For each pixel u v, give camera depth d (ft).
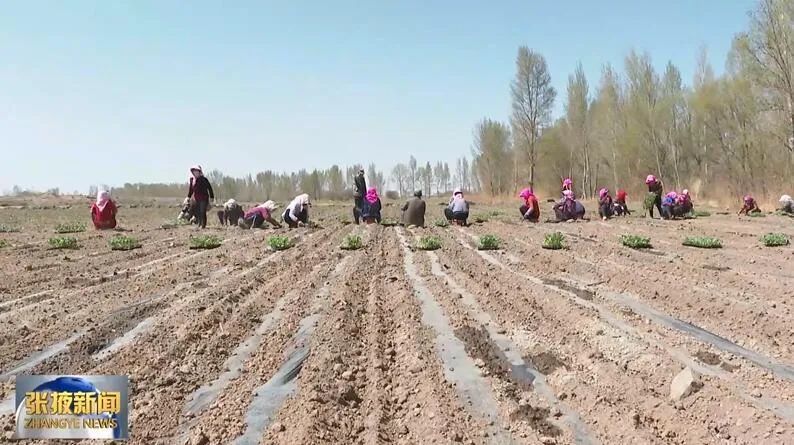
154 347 21.99
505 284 32.89
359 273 36.19
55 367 20.10
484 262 40.65
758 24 97.25
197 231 66.18
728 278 32.86
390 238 56.39
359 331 24.09
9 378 19.34
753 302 27.40
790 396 17.42
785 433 14.70
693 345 21.91
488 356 21.17
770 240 46.65
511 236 57.21
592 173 193.98
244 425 15.84
